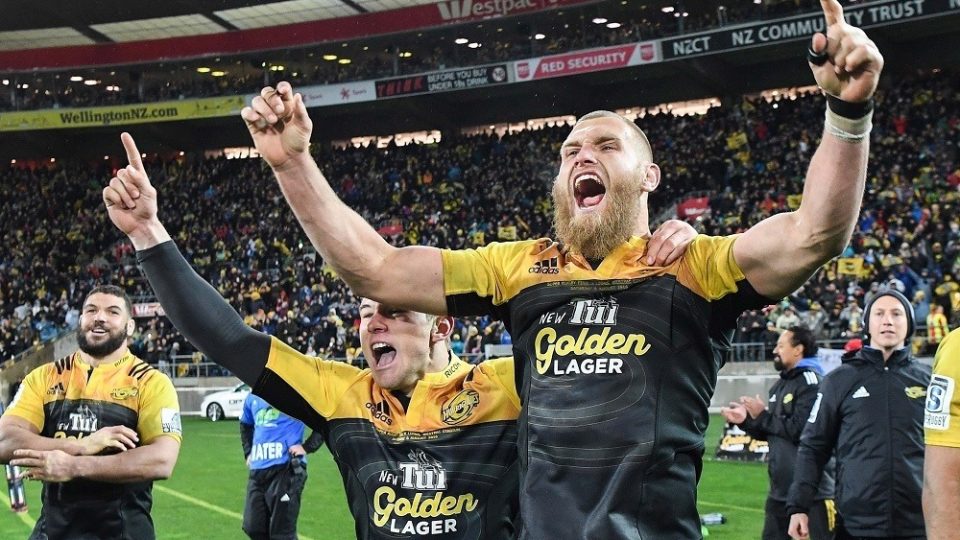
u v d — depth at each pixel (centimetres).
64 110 3647
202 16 3466
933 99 2848
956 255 2117
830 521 600
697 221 2741
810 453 558
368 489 334
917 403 519
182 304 318
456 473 331
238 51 3612
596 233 265
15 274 3444
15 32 3581
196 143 4025
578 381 253
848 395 536
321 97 3462
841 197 228
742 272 252
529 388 262
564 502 245
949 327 1838
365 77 3481
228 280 3141
